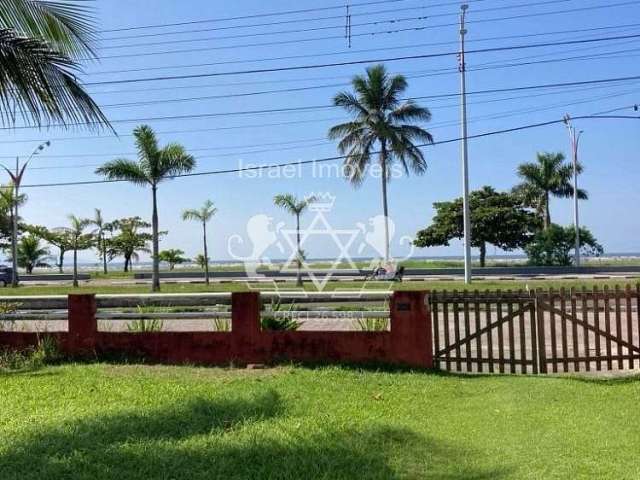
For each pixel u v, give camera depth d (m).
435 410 6.43
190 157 27.84
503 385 7.52
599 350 8.34
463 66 31.64
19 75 7.85
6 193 37.19
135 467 4.62
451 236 48.69
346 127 31.73
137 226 54.25
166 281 38.66
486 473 4.49
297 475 4.47
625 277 33.44
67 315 9.64
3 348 9.78
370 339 8.71
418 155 31.80
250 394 6.82
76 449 4.98
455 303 8.56
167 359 9.23
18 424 5.83
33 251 53.47
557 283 28.44
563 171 45.44
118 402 6.70
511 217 46.97
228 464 4.64
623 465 4.64
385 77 31.50
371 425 5.71
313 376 7.96
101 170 27.34
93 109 8.46
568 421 5.89
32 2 7.72
